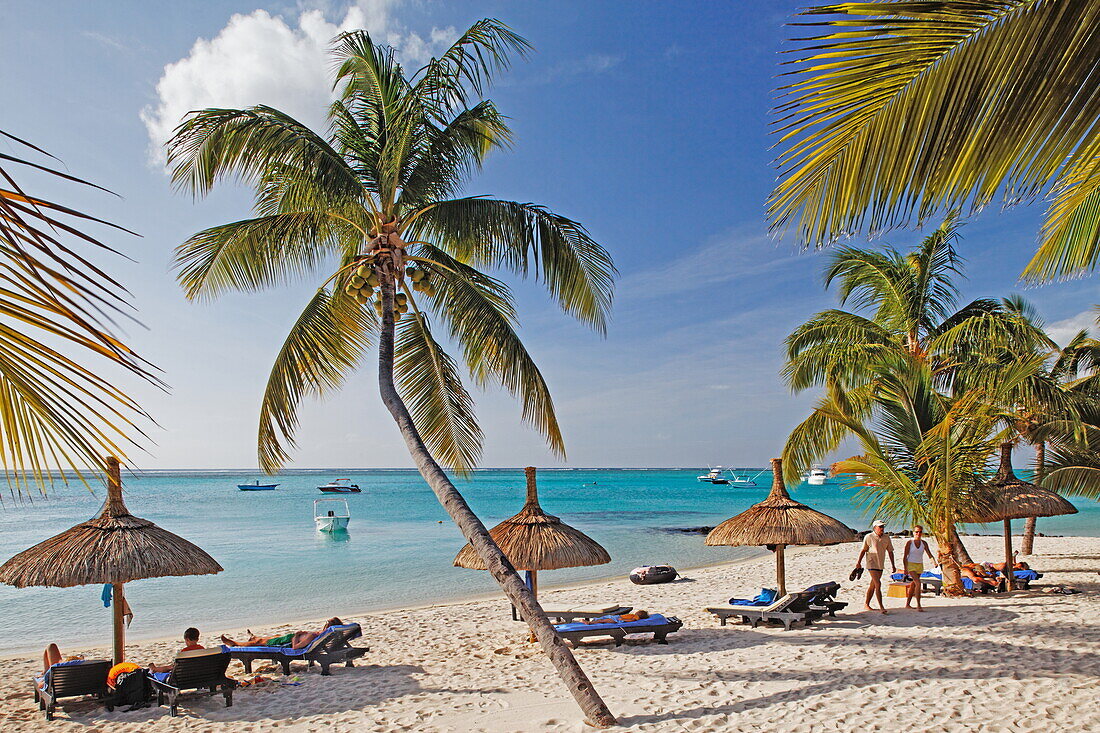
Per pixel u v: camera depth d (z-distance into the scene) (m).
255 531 39.34
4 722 8.45
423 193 10.91
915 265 16.50
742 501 74.62
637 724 7.11
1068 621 10.68
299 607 18.53
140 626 16.48
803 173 3.28
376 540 34.34
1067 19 2.81
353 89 11.36
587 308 10.98
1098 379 18.48
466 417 12.26
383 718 7.95
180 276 9.98
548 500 77.44
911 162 3.20
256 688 9.56
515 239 10.66
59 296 2.12
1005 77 2.96
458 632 13.16
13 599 20.50
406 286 10.74
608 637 11.88
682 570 23.91
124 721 8.34
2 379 2.62
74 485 111.69
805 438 16.27
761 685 8.27
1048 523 40.59
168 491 106.62
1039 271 5.14
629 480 174.62
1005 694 7.40
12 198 1.90
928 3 2.94
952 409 12.56
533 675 9.45
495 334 10.54
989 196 3.13
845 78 3.15
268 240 10.28
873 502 13.82
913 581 12.48
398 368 12.04
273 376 10.55
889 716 6.96
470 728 7.38
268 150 9.46
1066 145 2.97
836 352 15.21
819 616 12.05
